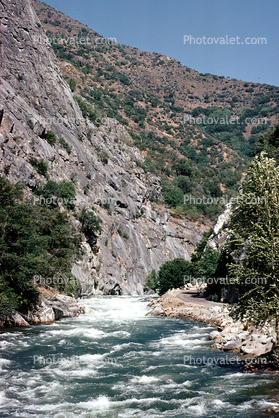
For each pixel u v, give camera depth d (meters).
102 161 102.19
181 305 41.00
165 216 117.75
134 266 90.88
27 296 32.53
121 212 97.50
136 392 16.34
